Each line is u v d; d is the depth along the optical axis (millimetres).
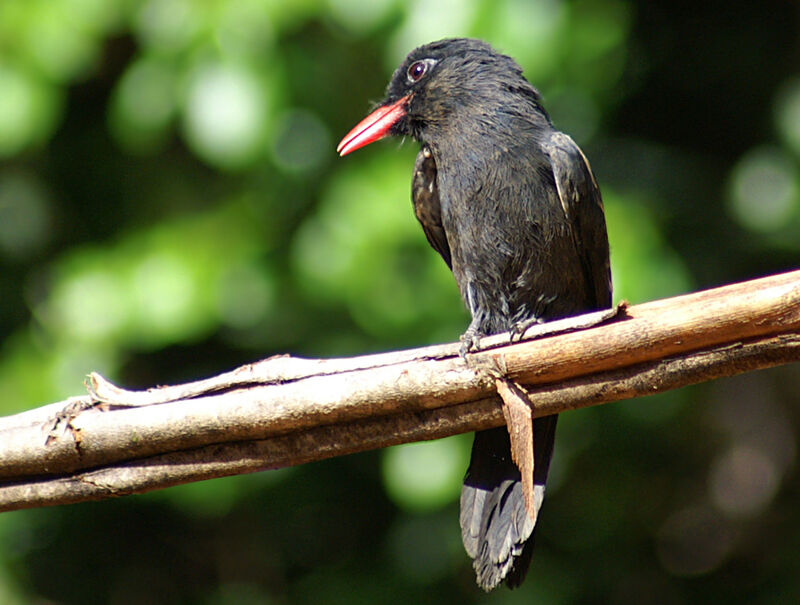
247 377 6398
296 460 6508
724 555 14117
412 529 12672
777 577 13125
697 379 6125
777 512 14266
